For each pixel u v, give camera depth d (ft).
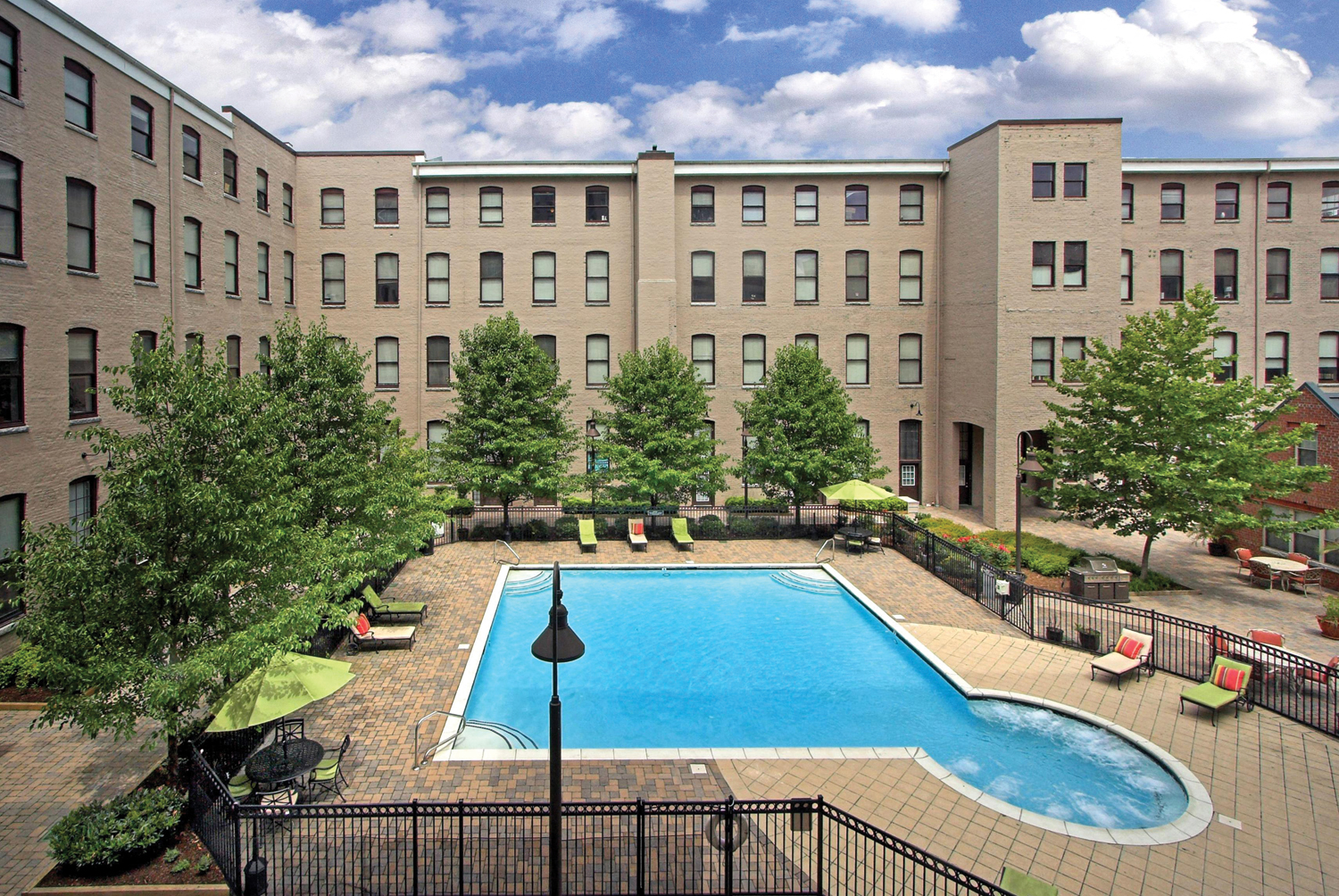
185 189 74.74
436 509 64.03
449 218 106.52
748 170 106.32
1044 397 95.04
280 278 98.73
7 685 46.70
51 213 56.90
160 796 32.71
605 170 105.91
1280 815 35.04
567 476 87.45
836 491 82.07
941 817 35.04
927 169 106.22
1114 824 35.35
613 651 56.85
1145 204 107.14
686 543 84.23
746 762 40.01
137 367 35.35
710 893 29.45
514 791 36.91
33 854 32.14
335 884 29.12
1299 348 108.37
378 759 39.68
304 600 38.68
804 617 64.49
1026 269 94.58
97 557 32.73
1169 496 66.44
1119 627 58.65
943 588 70.28
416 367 106.52
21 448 53.52
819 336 109.19
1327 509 67.82
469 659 52.80
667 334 104.53
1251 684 47.65
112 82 63.98
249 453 36.83
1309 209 107.76
